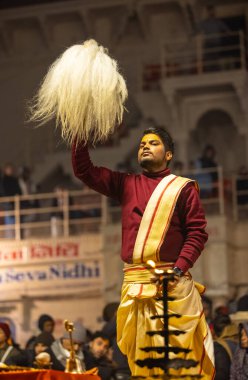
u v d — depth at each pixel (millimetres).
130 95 29750
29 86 31297
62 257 23094
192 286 6520
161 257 6469
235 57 28062
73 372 6594
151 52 30344
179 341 6355
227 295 21469
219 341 11117
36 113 6566
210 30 27547
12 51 31609
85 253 22922
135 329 6535
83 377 6504
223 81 27234
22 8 31156
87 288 22812
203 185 23109
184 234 6598
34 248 23344
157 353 6383
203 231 6539
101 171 6812
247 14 29469
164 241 6484
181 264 6367
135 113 29609
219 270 21609
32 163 30406
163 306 6160
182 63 29438
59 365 10984
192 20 29953
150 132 6793
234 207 23125
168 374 5945
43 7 31016
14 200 24016
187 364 5906
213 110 28562
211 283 21578
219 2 29719
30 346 13984
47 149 30328
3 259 23516
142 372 6484
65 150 29875
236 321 12062
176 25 30375
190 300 6441
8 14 31266
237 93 27234
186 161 28094
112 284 22297
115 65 6570
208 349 6520
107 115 6453
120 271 22250
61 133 6664
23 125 30797
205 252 21703
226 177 25516
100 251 22703
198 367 6398
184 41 29250
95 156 27891
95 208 24125
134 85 30109
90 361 11531
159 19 30562
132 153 28281
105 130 6484
